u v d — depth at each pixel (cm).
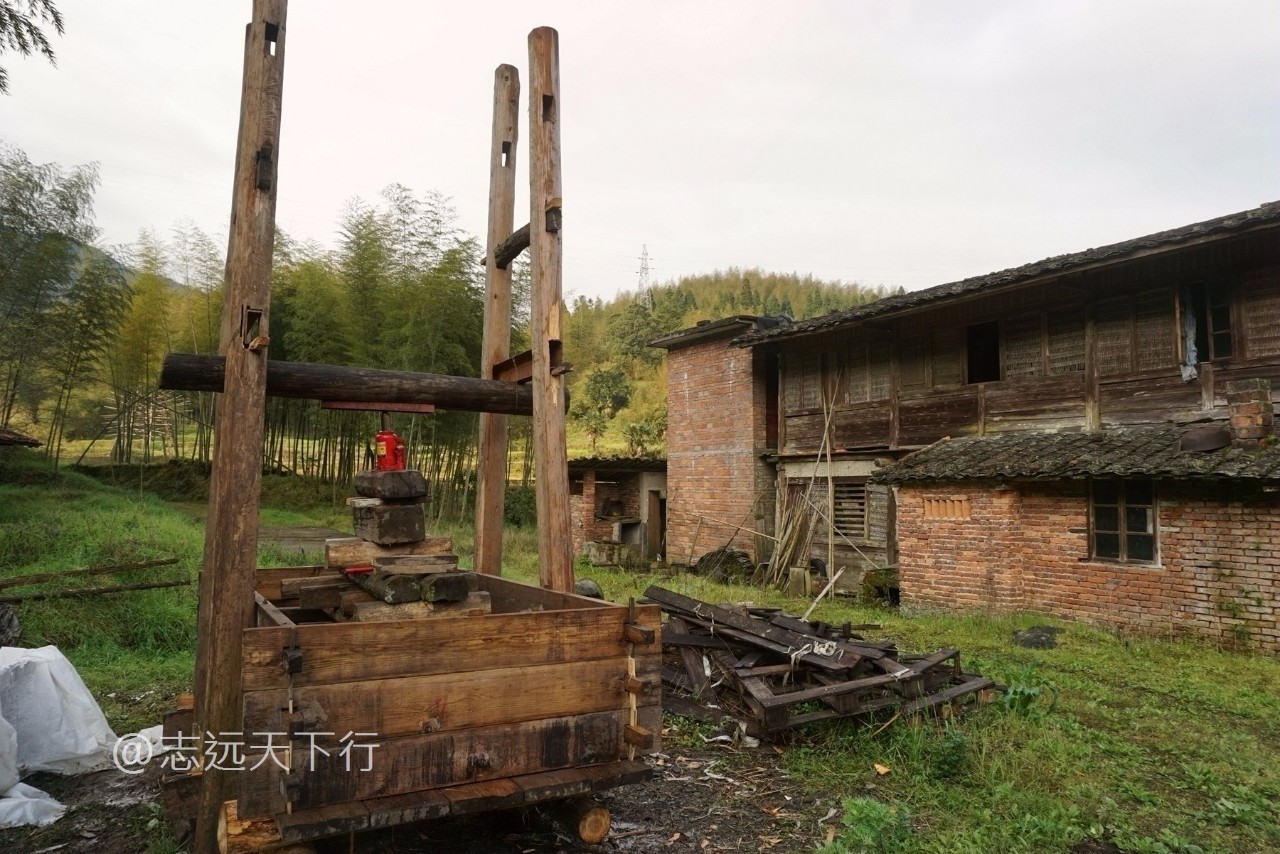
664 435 3127
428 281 1778
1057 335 1164
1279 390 927
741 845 384
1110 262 970
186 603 899
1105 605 968
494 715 312
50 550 1138
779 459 1596
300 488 2447
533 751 320
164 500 2323
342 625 284
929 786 452
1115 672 729
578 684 332
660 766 497
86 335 2042
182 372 352
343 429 2395
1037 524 1048
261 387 345
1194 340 1022
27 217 1778
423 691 297
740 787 462
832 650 577
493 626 314
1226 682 700
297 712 271
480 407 459
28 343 1884
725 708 586
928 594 1136
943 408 1310
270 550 1310
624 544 1833
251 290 343
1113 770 472
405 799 289
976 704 595
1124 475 891
